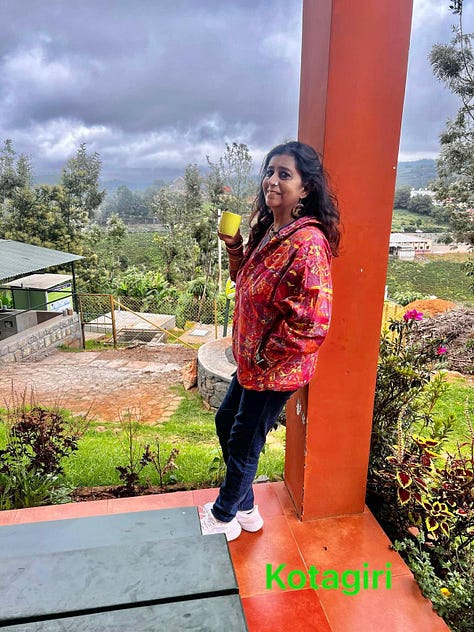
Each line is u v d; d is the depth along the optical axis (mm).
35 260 9539
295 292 1130
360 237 1469
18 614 699
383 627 1278
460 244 9156
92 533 1478
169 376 7660
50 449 2277
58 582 768
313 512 1701
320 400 1587
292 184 1171
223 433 1525
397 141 1411
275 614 1303
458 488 1671
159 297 14586
